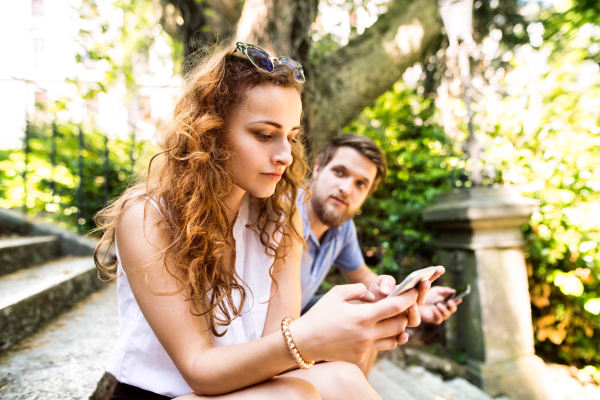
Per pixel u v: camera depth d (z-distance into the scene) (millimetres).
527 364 2416
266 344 710
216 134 888
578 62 3289
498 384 2330
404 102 4508
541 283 2883
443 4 2844
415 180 3836
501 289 2463
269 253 1049
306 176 1806
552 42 4094
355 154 1713
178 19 3436
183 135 893
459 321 2607
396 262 3352
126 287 952
